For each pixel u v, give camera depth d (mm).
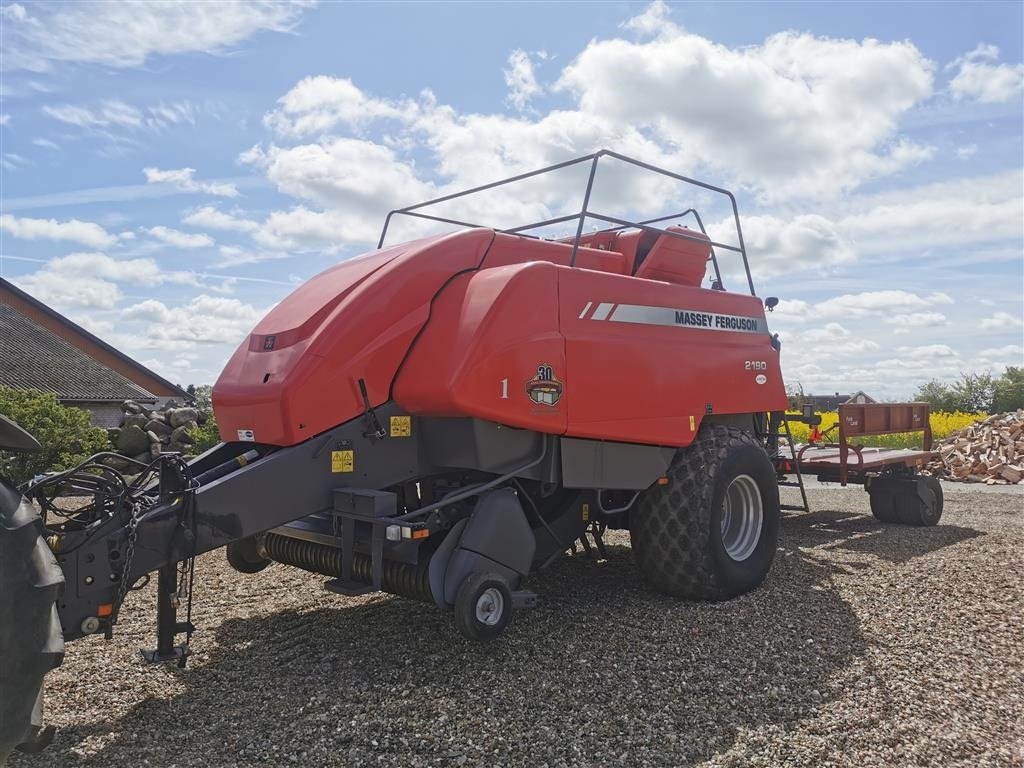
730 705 3252
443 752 2863
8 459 9883
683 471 4797
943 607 4605
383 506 3654
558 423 4195
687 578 4703
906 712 3189
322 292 4156
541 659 3791
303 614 4664
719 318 5328
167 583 3377
